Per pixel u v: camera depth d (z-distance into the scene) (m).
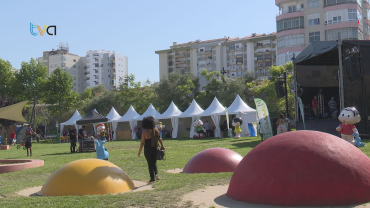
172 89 50.66
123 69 121.56
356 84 15.98
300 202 4.42
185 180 7.36
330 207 4.34
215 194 5.60
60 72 43.72
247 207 4.58
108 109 51.88
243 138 23.83
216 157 8.70
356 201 4.44
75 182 6.49
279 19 51.34
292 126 34.50
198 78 54.50
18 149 25.12
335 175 4.45
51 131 57.50
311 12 49.22
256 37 81.69
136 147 20.20
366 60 15.77
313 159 4.55
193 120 30.25
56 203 5.43
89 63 115.62
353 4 46.94
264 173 4.73
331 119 15.79
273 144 4.95
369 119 15.66
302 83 20.95
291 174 4.52
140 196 5.67
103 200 5.46
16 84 43.53
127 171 9.84
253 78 63.31
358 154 4.81
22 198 6.20
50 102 43.12
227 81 47.94
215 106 30.20
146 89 50.59
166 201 5.20
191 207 4.79
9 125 38.72
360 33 48.22
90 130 37.16
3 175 10.12
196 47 89.50
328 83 21.11
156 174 7.72
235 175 5.21
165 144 21.11
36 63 44.91
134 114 35.03
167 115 32.19
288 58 49.97
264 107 18.27
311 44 18.05
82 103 57.53
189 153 14.31
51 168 11.11
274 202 4.55
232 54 85.19
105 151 13.27
